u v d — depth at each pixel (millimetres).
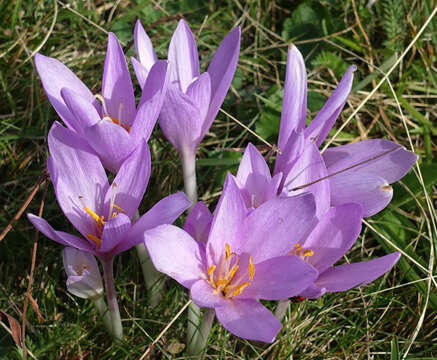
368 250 509
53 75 418
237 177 409
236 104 569
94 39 584
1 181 522
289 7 622
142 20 595
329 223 398
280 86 568
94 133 389
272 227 388
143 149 392
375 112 572
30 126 537
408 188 508
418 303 478
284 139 427
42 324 454
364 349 460
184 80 439
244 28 607
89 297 418
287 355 447
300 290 373
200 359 441
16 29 562
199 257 390
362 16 599
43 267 472
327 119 426
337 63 570
